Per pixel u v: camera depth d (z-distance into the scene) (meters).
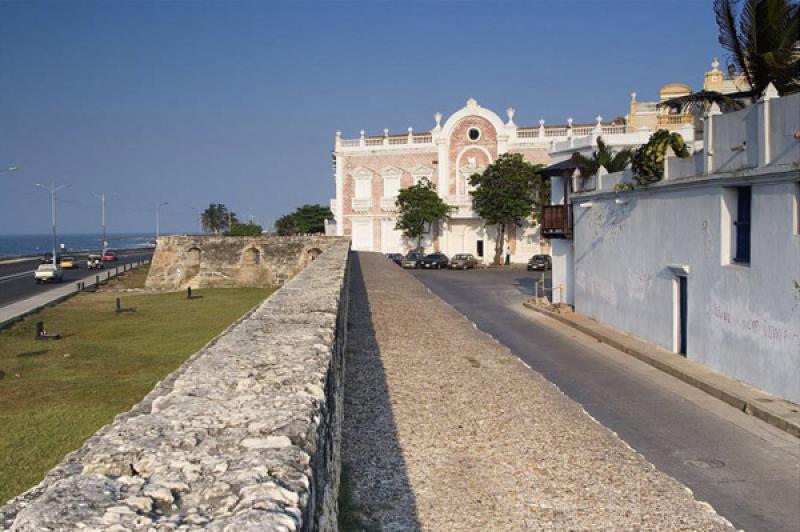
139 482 2.94
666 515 7.63
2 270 75.06
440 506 7.55
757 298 15.12
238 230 77.75
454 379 13.50
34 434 14.29
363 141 70.00
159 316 34.56
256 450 3.40
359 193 70.31
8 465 12.42
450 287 42.41
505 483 8.30
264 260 52.66
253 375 5.25
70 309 37.88
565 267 30.66
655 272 20.66
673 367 17.61
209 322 31.83
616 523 7.37
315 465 3.53
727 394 14.82
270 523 2.48
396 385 12.81
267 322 8.34
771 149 14.52
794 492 9.87
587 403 14.92
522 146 65.69
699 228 17.81
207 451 3.37
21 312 34.22
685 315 19.23
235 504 2.73
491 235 67.44
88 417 15.64
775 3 16.91
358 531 6.83
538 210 61.81
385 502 7.58
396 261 61.72
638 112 47.25
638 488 8.38
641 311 21.77
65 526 2.46
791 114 13.83
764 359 14.91
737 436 12.49
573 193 28.20
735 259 16.53
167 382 6.42
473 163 66.81
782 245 14.17
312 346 6.61
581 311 27.80
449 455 9.18
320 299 10.72
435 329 19.80
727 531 7.34
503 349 17.06
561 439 10.09
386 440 9.65
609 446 9.91
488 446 9.59
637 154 21.33
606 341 22.38
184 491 2.90
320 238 52.34
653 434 12.66
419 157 68.56
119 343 26.20
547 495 8.02
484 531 7.04
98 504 2.66
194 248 53.16
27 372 20.77
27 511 2.59
